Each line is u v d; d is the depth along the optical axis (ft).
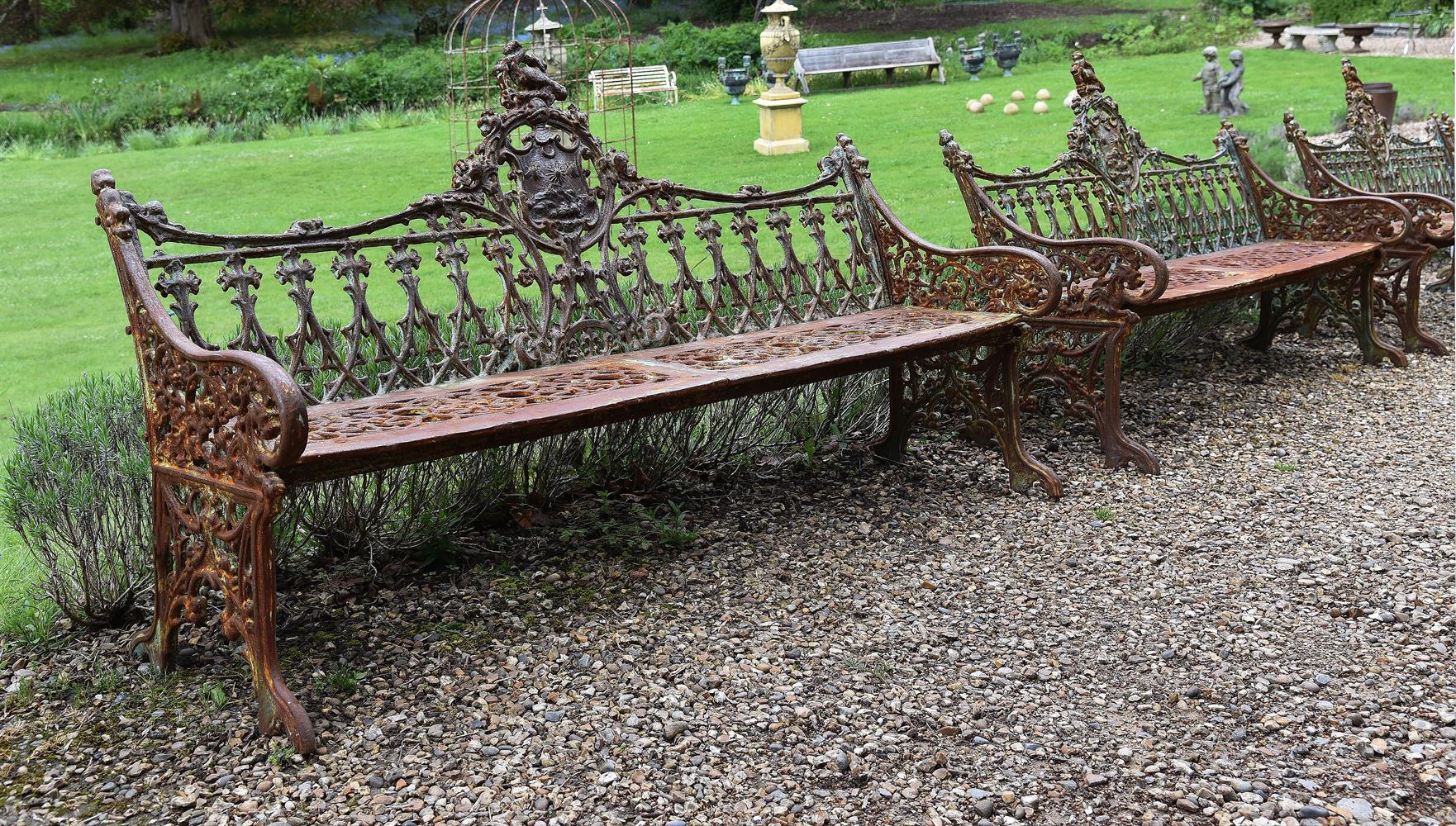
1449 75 65.72
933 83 79.41
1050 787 8.23
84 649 10.53
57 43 117.60
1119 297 15.01
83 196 48.11
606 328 13.15
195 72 98.53
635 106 72.54
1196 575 12.03
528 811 7.92
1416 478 14.83
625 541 12.74
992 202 16.66
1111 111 20.26
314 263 33.99
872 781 8.31
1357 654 10.26
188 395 9.03
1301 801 8.02
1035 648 10.46
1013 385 14.52
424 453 9.23
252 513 8.49
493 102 72.69
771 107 50.01
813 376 12.20
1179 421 17.61
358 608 11.17
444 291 29.78
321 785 8.25
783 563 12.34
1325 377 20.16
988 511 13.93
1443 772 8.34
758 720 9.15
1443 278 26.81
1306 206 21.98
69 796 8.20
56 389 21.31
